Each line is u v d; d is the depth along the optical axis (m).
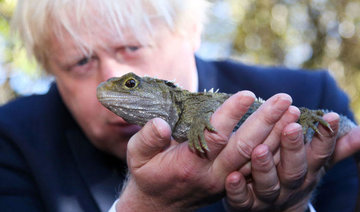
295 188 0.60
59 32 0.67
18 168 0.75
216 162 0.57
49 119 0.78
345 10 1.90
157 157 0.57
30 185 0.75
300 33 2.01
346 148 0.64
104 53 0.67
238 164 0.57
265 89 0.79
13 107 0.81
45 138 0.76
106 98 0.61
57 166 0.74
